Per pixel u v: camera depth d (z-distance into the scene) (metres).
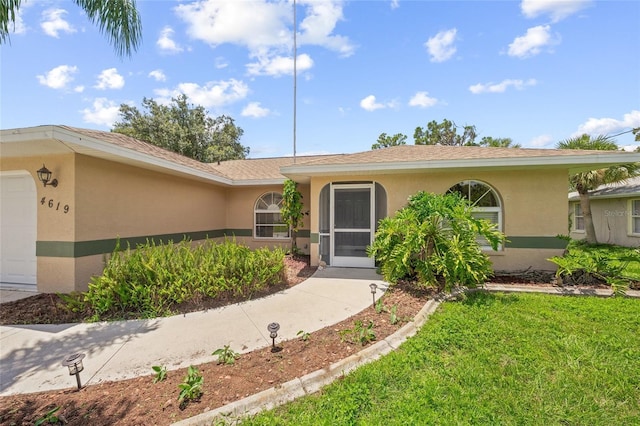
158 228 7.92
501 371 2.87
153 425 2.16
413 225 5.71
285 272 6.56
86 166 5.73
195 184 9.66
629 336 3.61
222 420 2.21
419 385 2.64
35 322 4.27
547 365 2.97
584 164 6.23
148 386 2.69
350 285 6.22
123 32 4.79
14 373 2.95
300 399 2.51
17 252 6.04
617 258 5.77
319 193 8.16
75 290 5.47
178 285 4.80
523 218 7.12
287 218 9.80
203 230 10.12
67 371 2.99
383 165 6.87
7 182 6.09
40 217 5.61
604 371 2.87
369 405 2.39
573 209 15.81
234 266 5.36
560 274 6.18
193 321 4.32
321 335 3.75
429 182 7.57
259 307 4.89
